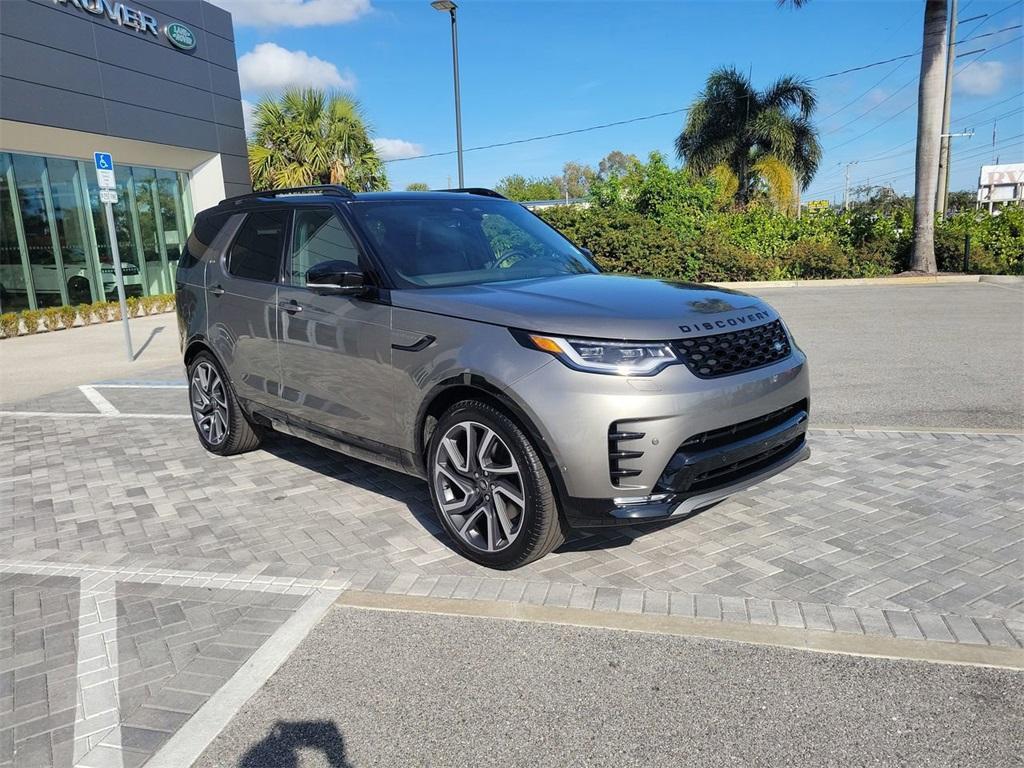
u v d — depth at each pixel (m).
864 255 19.06
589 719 2.53
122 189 18.75
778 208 26.97
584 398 3.16
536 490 3.33
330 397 4.35
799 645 2.91
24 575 3.81
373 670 2.85
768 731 2.44
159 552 4.03
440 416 3.80
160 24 18.70
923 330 10.52
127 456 5.92
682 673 2.76
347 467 5.41
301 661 2.93
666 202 20.33
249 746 2.45
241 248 5.19
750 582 3.42
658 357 3.20
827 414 6.34
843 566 3.55
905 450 5.26
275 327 4.69
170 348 12.27
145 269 19.67
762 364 3.56
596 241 18.36
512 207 5.25
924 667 2.74
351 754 2.39
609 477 3.19
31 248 15.97
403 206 4.57
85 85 16.42
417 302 3.77
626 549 3.82
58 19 15.67
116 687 2.80
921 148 18.19
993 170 71.81
